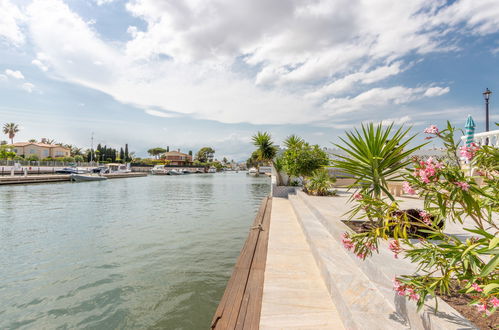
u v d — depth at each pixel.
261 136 14.88
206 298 4.14
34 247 6.79
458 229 3.95
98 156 90.31
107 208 13.67
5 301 4.07
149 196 19.92
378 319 1.97
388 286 2.23
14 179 27.86
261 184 35.41
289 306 2.65
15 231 8.59
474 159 1.90
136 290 4.40
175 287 4.50
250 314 2.51
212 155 140.25
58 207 13.93
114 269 5.31
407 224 2.13
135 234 8.11
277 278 3.35
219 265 5.50
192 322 3.51
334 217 4.99
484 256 2.48
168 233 8.21
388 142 3.31
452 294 1.96
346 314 2.21
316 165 12.30
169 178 54.03
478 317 1.61
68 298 4.15
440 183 1.80
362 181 3.59
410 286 1.75
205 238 7.62
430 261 1.77
